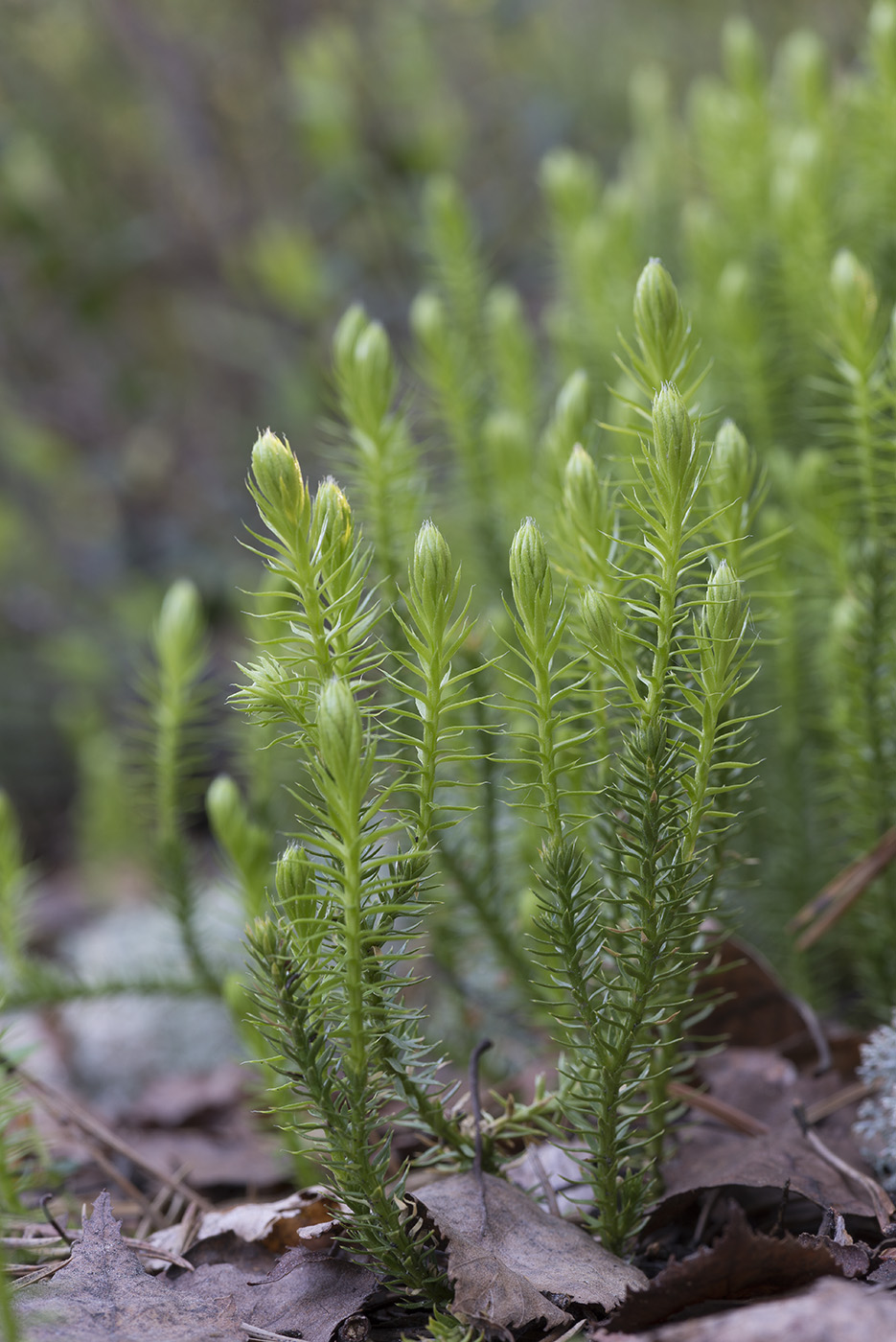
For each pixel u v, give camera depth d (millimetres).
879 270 487
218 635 976
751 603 445
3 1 1000
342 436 436
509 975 443
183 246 1060
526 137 1104
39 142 976
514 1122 385
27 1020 609
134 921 704
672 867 361
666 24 1083
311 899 356
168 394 1120
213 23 1049
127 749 882
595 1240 376
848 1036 422
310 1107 360
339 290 962
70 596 1069
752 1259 353
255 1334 368
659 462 353
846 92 547
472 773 426
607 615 362
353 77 951
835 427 484
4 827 460
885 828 431
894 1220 383
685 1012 379
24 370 1073
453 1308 360
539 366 658
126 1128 492
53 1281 371
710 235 507
